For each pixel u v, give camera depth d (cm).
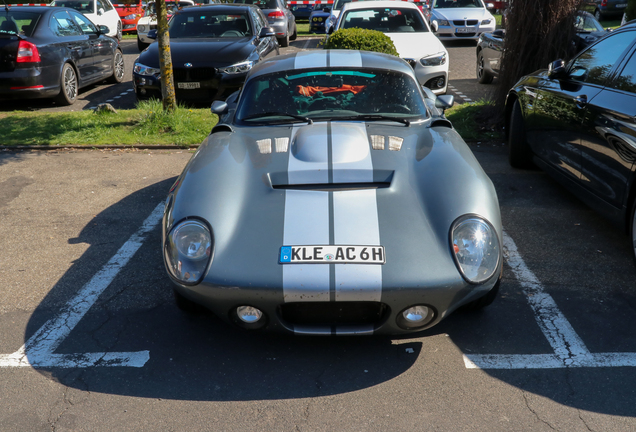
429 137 346
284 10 1681
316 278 248
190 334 304
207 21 944
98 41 1017
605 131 381
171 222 274
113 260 392
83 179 564
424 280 250
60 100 889
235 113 393
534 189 524
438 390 256
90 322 316
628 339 294
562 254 393
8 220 462
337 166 301
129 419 240
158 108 762
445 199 277
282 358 283
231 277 252
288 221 269
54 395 255
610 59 421
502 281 358
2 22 838
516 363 275
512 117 566
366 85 392
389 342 295
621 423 234
